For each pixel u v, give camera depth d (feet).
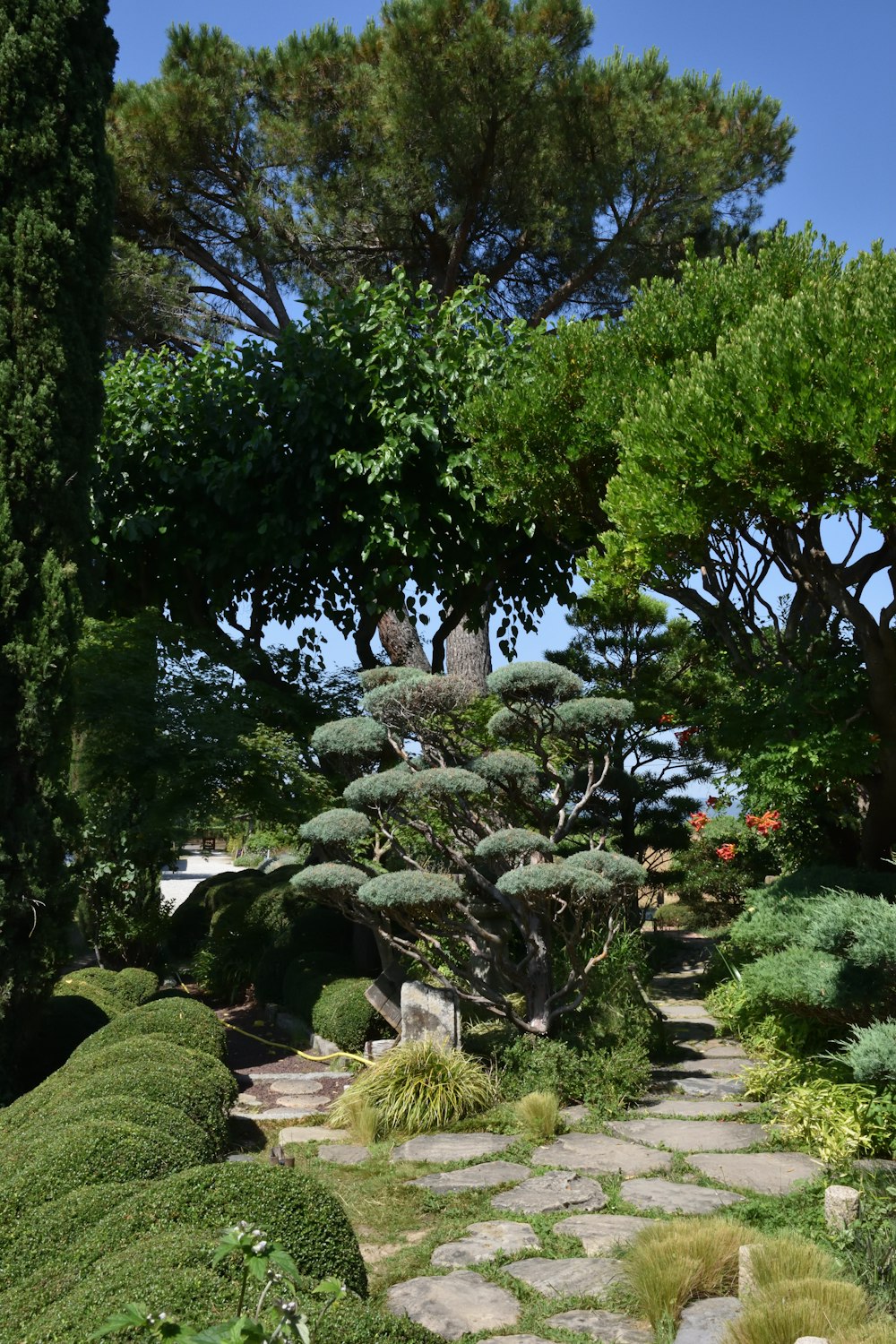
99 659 34.19
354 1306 8.94
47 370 25.12
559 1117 20.92
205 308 51.88
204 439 40.45
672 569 27.68
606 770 27.43
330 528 40.14
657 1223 14.34
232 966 38.17
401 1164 18.97
